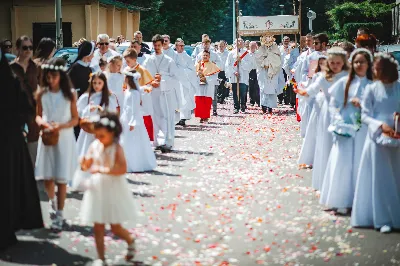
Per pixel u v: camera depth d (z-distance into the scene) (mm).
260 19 29641
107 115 7887
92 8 39344
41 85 9828
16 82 8875
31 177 9148
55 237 9164
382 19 49062
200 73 23844
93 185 7867
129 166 13930
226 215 10367
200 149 17328
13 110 8828
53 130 9461
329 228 9609
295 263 8133
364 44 13031
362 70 10055
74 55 21594
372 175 9500
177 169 14359
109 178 7895
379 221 9438
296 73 20625
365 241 8984
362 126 10172
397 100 9461
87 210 7879
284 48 30750
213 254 8445
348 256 8375
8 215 8695
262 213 10508
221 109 29906
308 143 14086
